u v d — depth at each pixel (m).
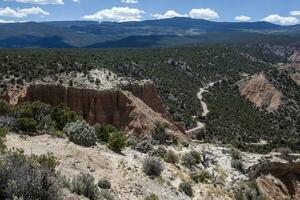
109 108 73.31
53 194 15.62
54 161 20.97
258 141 107.25
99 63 109.19
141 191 24.17
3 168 15.20
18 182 14.95
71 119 41.31
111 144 31.83
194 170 35.19
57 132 30.61
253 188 37.81
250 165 43.06
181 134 77.00
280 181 46.44
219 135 103.38
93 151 28.52
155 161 28.62
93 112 71.94
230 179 37.41
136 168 28.19
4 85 71.94
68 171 21.81
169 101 121.00
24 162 16.75
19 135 27.88
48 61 86.38
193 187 30.33
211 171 37.25
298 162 50.22
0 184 14.92
